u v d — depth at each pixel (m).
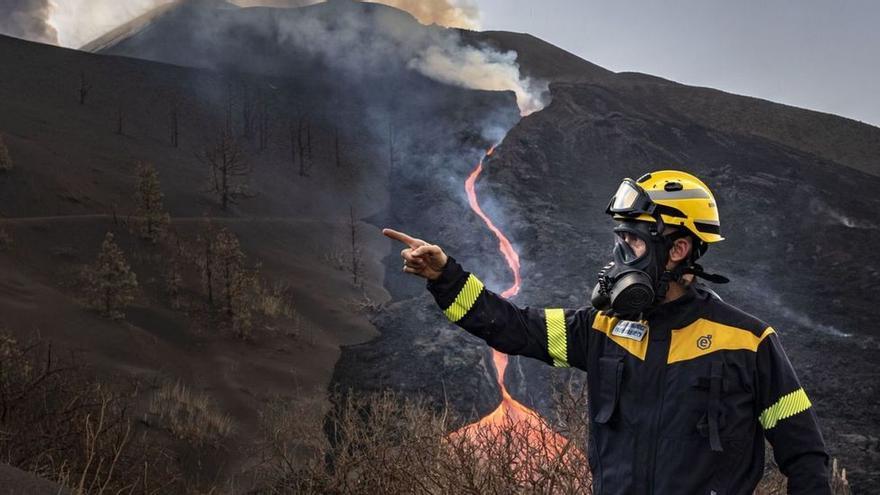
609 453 2.51
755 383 2.42
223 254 31.64
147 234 34.16
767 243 55.91
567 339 2.71
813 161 87.50
